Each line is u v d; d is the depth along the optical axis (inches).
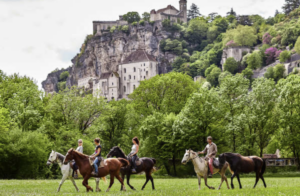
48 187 1227.9
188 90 3764.8
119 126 3216.0
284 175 2377.0
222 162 1050.7
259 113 2785.4
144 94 3806.6
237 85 2989.7
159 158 2940.5
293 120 2677.2
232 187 1042.7
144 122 3019.2
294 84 2844.5
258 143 2854.3
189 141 2699.3
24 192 970.1
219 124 2844.5
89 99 3043.8
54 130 2758.4
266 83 2945.4
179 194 840.9
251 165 1064.8
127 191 1002.7
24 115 2640.3
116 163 1045.8
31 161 2379.4
